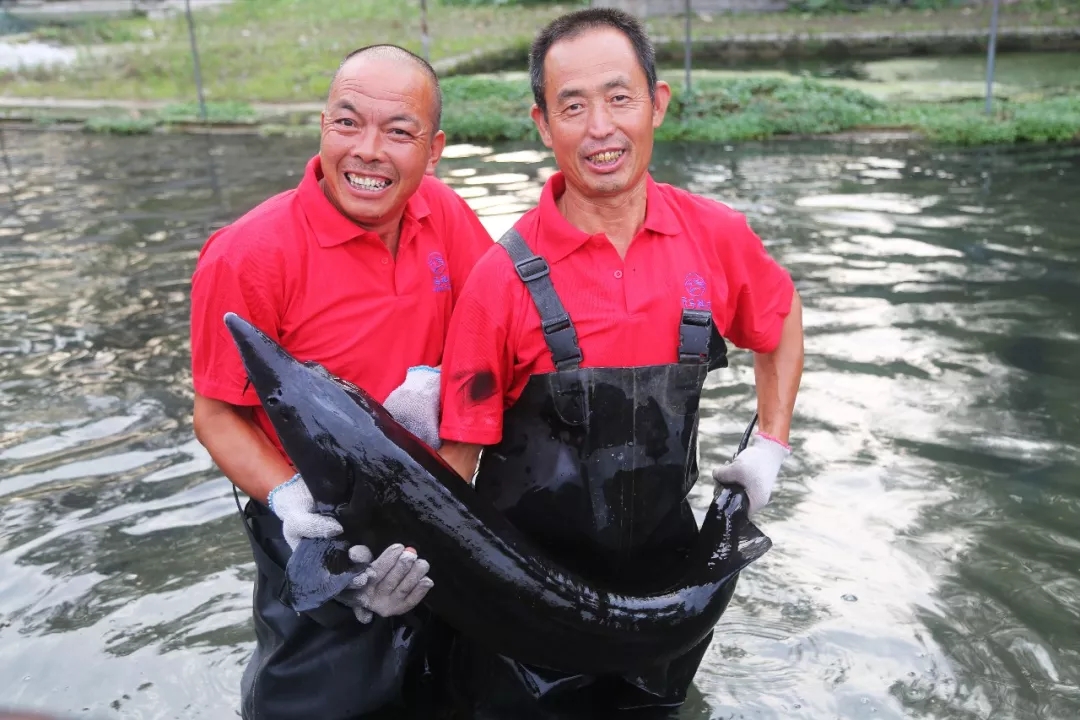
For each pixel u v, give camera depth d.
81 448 4.88
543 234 2.84
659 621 2.88
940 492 4.33
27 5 24.19
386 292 3.04
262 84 14.77
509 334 2.83
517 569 2.79
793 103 11.55
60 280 7.08
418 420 2.91
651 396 2.84
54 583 3.92
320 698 3.12
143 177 10.05
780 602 3.72
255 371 2.76
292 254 2.93
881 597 3.73
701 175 9.21
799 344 3.19
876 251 7.01
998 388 5.12
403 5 21.78
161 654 3.54
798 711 3.21
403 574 2.61
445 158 9.99
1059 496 4.27
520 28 18.72
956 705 3.22
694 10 19.45
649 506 2.93
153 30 20.02
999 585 3.76
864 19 18.39
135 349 5.93
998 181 8.70
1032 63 14.98
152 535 4.23
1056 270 6.55
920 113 11.20
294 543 2.76
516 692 3.02
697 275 2.87
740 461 3.02
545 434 2.88
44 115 13.50
